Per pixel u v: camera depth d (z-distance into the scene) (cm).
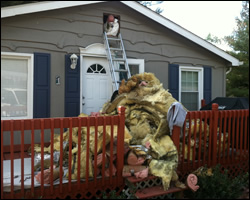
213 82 809
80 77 597
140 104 406
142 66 677
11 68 536
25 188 279
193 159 384
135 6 647
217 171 375
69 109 586
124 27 653
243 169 442
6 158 448
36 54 549
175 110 343
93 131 362
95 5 614
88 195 332
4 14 498
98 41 621
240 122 457
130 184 316
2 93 529
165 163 325
